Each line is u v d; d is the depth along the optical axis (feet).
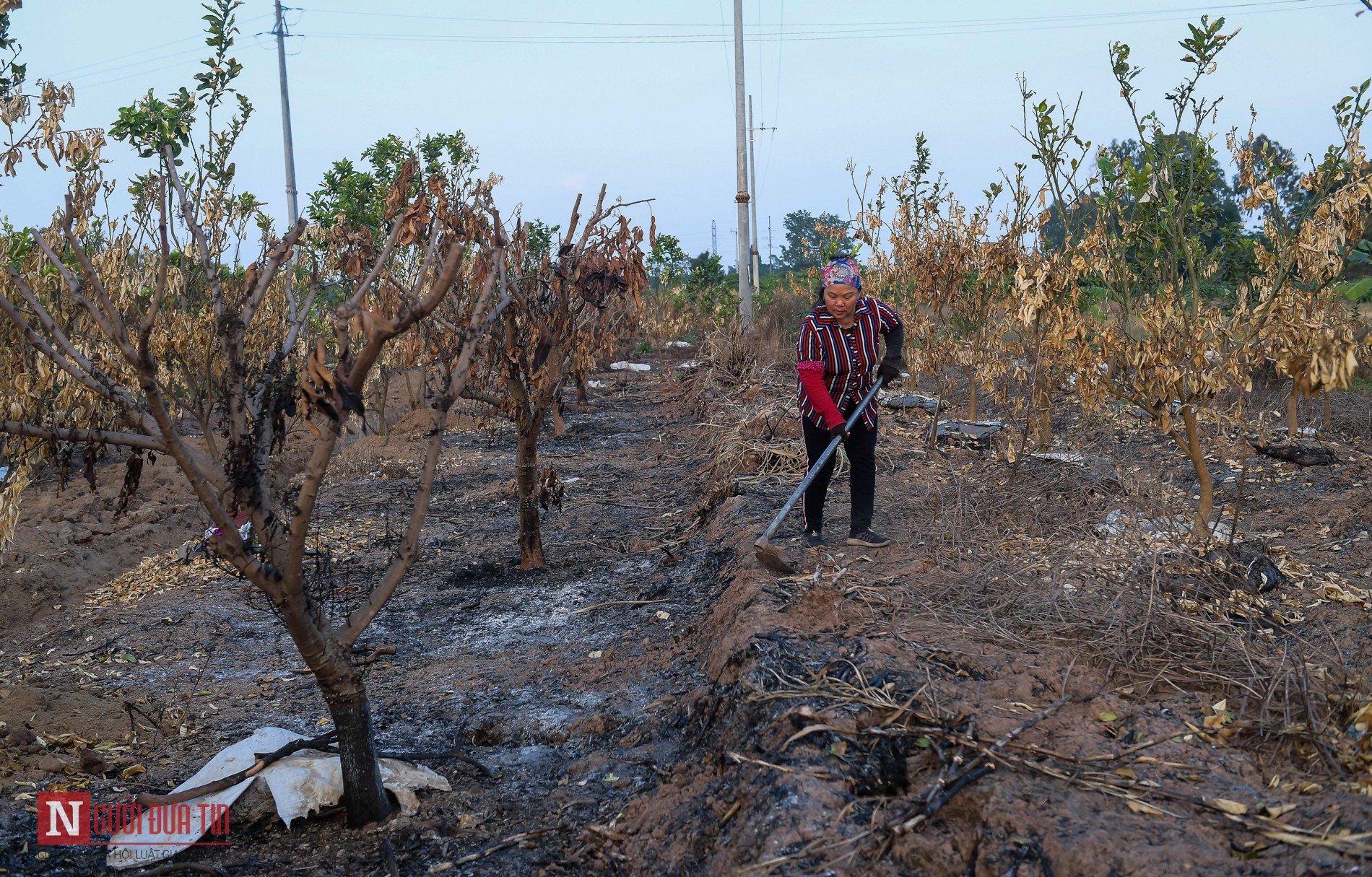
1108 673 11.37
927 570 15.29
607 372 63.36
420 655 17.02
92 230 21.33
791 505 16.11
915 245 32.78
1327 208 16.33
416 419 39.19
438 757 12.28
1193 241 21.13
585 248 20.04
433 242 9.94
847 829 8.83
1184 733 9.97
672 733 12.58
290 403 11.00
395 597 20.06
